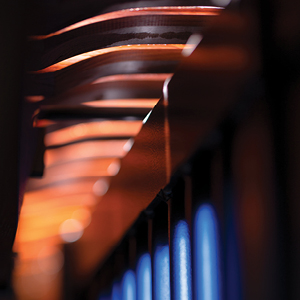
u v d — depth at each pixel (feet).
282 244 3.95
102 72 11.60
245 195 4.75
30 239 32.76
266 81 4.16
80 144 19.66
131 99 13.55
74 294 30.99
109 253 16.76
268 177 4.22
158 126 8.25
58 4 9.22
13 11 9.08
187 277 7.04
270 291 4.11
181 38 9.64
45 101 13.32
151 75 11.87
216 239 5.67
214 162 5.77
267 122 4.24
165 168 7.57
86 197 26.16
